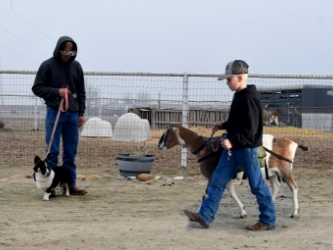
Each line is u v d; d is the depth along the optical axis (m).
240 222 7.25
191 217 6.72
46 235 6.38
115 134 16.94
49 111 9.05
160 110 19.23
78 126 9.47
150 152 15.49
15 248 5.82
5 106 15.31
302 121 21.36
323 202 8.85
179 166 12.74
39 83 8.89
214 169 7.26
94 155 14.77
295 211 7.55
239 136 6.26
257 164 6.59
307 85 15.74
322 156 14.77
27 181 10.70
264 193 6.71
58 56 8.97
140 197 9.13
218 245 6.06
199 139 7.46
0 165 12.83
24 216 7.40
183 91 12.40
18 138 19.38
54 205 8.27
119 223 7.06
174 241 6.20
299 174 11.92
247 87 6.44
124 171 11.32
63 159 9.32
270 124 22.73
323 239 6.38
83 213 7.67
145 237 6.35
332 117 21.25
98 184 10.53
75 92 9.22
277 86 13.50
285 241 6.27
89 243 6.05
